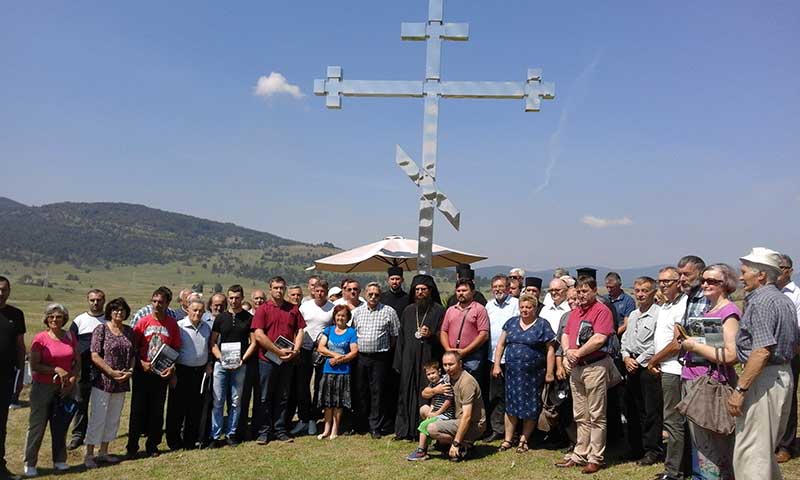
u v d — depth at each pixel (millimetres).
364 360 7996
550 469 6477
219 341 7969
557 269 8609
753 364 4738
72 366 6855
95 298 8188
